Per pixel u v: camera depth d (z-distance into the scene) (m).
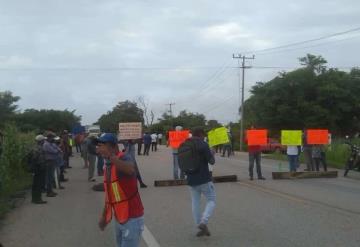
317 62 57.53
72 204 15.07
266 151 50.16
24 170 22.78
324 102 54.97
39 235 10.67
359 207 13.16
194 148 10.09
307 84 54.78
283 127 56.84
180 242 9.52
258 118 57.72
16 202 15.41
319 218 11.59
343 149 30.95
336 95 53.97
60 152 19.89
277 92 55.44
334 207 13.17
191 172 10.09
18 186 19.12
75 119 108.56
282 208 13.12
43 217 12.86
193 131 10.29
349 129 57.44
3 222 12.23
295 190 16.95
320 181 20.00
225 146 39.47
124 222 6.21
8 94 96.81
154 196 16.03
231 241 9.47
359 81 55.94
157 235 10.17
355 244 8.98
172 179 20.53
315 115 54.34
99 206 14.63
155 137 48.34
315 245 8.97
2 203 14.49
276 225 10.87
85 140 28.97
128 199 6.24
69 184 20.61
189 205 14.09
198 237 9.91
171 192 17.03
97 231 10.95
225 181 19.67
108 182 6.29
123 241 6.26
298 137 21.77
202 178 10.07
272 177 21.00
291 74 55.44
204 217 9.97
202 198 14.95
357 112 55.75
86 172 26.28
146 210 13.26
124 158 6.24
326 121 54.66
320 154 22.81
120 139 18.36
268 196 15.48
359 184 18.84
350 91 55.28
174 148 19.39
